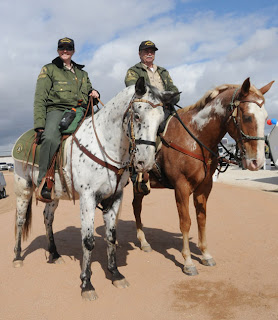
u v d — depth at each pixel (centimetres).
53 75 417
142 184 463
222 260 470
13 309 339
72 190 381
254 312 320
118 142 353
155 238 596
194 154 411
